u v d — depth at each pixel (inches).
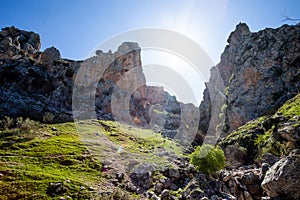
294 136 941.2
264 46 2352.4
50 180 637.9
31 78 1911.9
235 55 2773.1
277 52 2201.0
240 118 2107.5
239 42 2827.3
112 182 708.0
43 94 1929.1
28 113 1536.7
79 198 573.6
